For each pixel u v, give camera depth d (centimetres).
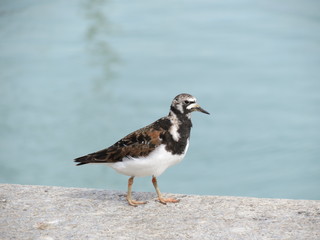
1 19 3716
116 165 741
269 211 707
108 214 705
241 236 626
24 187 816
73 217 693
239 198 764
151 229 652
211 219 682
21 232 642
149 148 721
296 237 621
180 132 731
